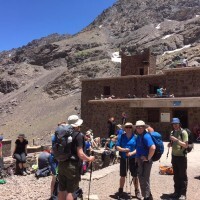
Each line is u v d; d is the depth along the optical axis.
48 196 10.02
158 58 97.62
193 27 125.06
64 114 83.31
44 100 103.56
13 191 10.82
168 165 14.50
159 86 36.12
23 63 150.62
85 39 156.12
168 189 10.66
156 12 189.25
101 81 40.44
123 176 9.70
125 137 9.72
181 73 31.78
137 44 130.50
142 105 30.38
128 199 9.38
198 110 27.83
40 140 69.88
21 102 108.75
